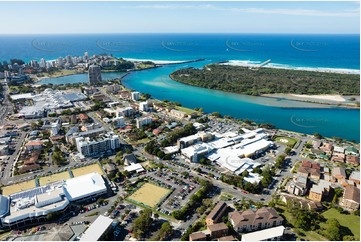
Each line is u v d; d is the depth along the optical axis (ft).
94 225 528.63
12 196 615.98
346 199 618.44
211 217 555.28
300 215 560.20
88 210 606.14
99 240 501.56
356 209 606.96
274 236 513.45
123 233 538.47
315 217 573.74
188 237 520.83
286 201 621.31
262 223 544.62
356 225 560.61
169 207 615.57
